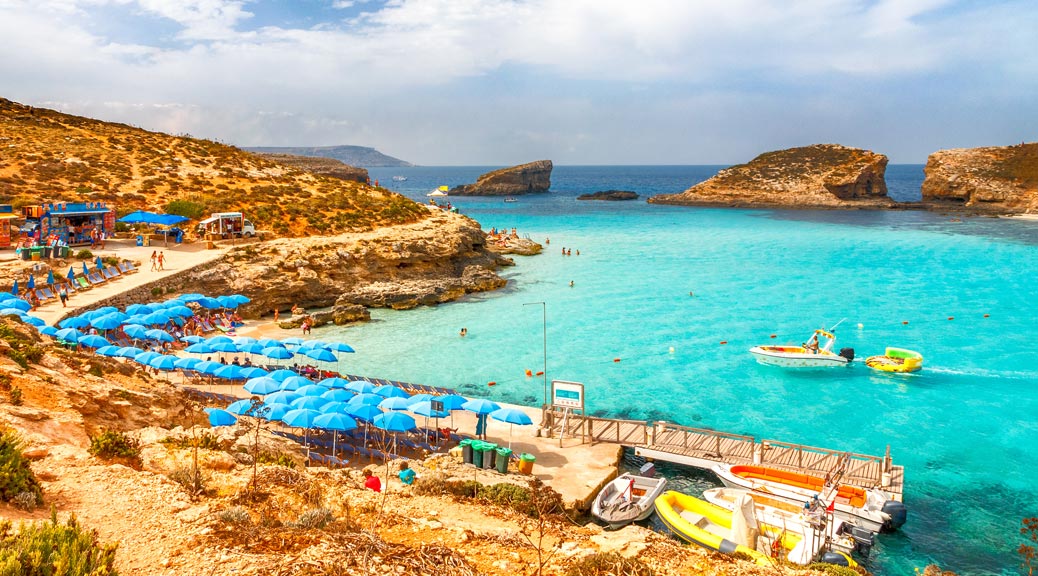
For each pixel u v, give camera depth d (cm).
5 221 5625
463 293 6384
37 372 2238
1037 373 4053
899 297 6184
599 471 2658
